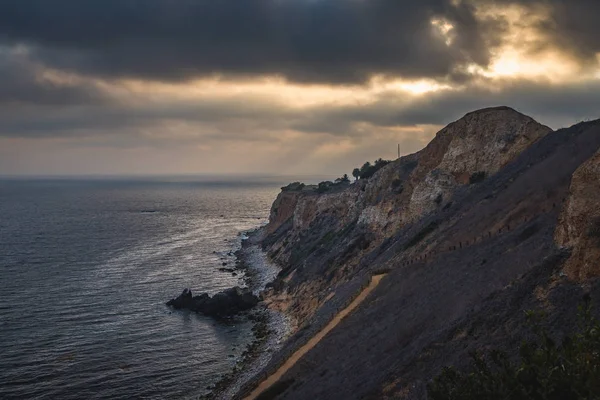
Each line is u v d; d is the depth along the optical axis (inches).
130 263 4611.2
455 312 1311.5
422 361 1144.2
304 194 5895.7
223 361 2309.3
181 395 1990.7
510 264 1365.7
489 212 2034.9
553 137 2434.8
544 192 1823.3
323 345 1750.7
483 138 2881.4
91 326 2775.6
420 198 2928.2
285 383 1626.5
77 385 2064.5
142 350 2437.3
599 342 439.2
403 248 2409.0
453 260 1788.9
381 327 1603.1
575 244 1186.0
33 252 5137.8
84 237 6323.8
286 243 4773.6
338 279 2984.7
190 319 2928.2
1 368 2202.3
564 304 1017.5
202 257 5009.8
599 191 1197.1
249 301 3181.6
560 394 421.1
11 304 3157.0
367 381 1244.5
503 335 1023.0
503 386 453.7
